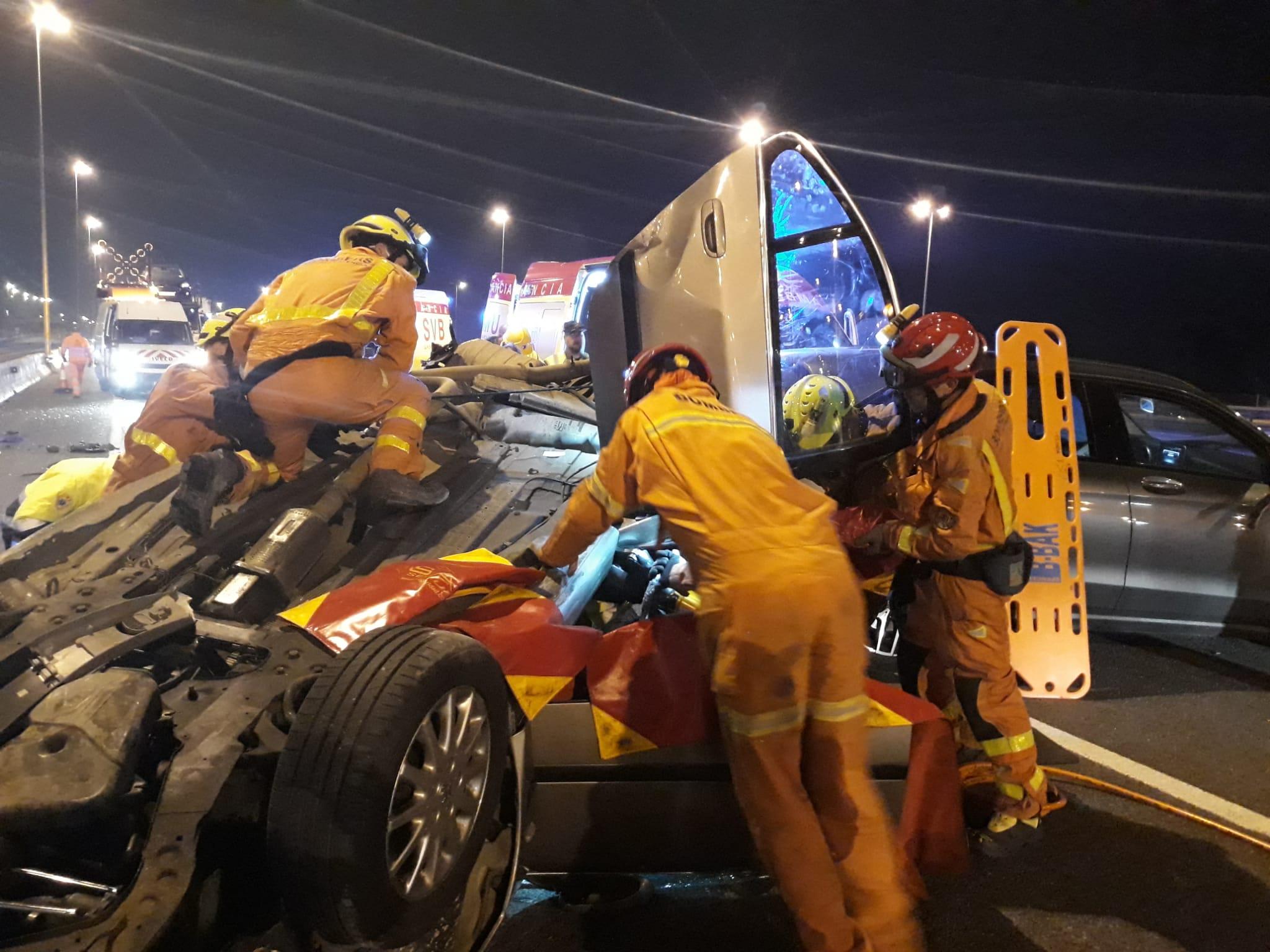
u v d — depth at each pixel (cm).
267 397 359
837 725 251
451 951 237
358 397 365
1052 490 457
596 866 288
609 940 283
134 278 2344
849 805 252
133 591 278
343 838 199
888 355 327
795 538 248
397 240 405
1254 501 530
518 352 642
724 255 364
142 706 217
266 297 383
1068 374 505
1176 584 528
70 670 227
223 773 214
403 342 388
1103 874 325
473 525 373
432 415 469
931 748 291
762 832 247
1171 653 568
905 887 277
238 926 217
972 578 323
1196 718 466
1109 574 526
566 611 333
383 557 344
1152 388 553
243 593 282
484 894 253
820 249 402
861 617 256
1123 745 433
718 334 366
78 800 194
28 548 320
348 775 201
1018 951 281
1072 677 459
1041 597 458
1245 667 544
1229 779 398
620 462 264
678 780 285
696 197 379
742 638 241
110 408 1762
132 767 207
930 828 291
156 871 195
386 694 210
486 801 241
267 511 354
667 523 257
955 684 334
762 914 296
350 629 250
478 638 270
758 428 269
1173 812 365
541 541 345
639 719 283
